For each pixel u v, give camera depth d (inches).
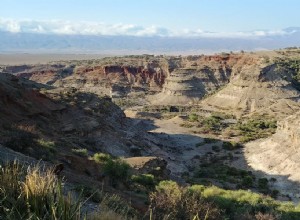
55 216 188.9
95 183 730.2
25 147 828.6
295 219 1052.5
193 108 7219.5
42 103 2215.8
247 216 834.8
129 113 6299.2
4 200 205.9
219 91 7815.0
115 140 2416.3
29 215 191.9
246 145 3678.6
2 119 1512.1
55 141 1290.6
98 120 2581.2
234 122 5585.6
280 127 3262.8
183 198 634.2
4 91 1836.9
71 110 2493.8
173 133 4594.0
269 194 2121.1
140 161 1690.5
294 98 6761.8
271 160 2886.3
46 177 244.5
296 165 2603.3
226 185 2192.4
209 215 618.2
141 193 975.6
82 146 1913.1
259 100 6717.5
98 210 246.1
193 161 3196.4
